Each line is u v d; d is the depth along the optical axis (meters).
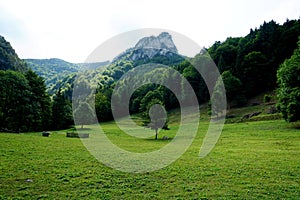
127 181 17.06
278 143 33.31
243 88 89.56
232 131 46.94
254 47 101.56
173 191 15.25
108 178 17.58
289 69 48.44
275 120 55.22
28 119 58.31
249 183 16.72
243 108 74.94
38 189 15.18
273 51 96.56
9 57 169.62
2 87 57.12
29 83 64.44
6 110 57.38
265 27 114.62
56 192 14.77
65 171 18.92
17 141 32.03
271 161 22.92
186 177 18.02
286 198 14.07
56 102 72.50
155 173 18.97
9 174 17.73
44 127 67.38
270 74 91.44
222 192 14.98
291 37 95.31
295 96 46.44
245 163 22.25
